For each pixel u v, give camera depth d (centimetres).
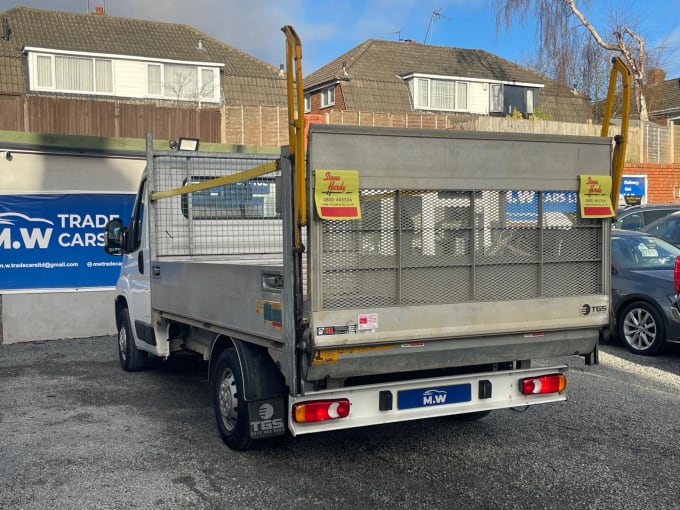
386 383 468
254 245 726
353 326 428
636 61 2922
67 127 1564
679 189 2045
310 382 445
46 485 473
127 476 489
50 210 1066
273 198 725
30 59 2895
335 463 515
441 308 452
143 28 3281
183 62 3130
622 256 956
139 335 772
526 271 481
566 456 526
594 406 659
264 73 3344
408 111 3528
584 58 2781
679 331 854
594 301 500
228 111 1630
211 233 721
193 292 587
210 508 436
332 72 3644
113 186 1102
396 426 605
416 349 452
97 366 880
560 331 494
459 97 3650
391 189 437
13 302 1049
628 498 448
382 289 439
